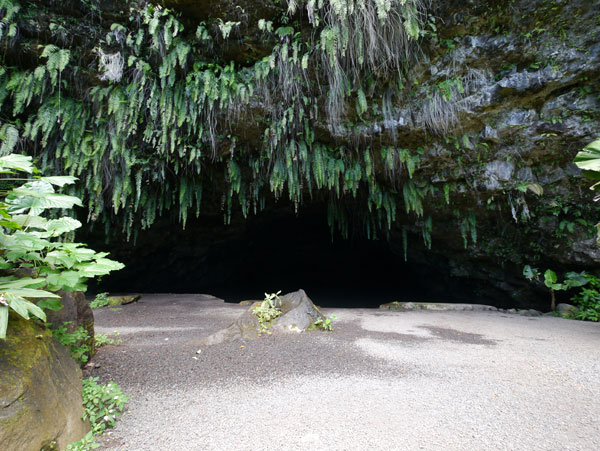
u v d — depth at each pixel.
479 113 7.00
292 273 20.73
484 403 2.68
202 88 6.71
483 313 7.70
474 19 6.09
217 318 7.00
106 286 12.27
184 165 8.38
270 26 6.13
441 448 2.07
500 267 10.29
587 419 2.41
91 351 3.82
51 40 6.14
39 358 2.10
